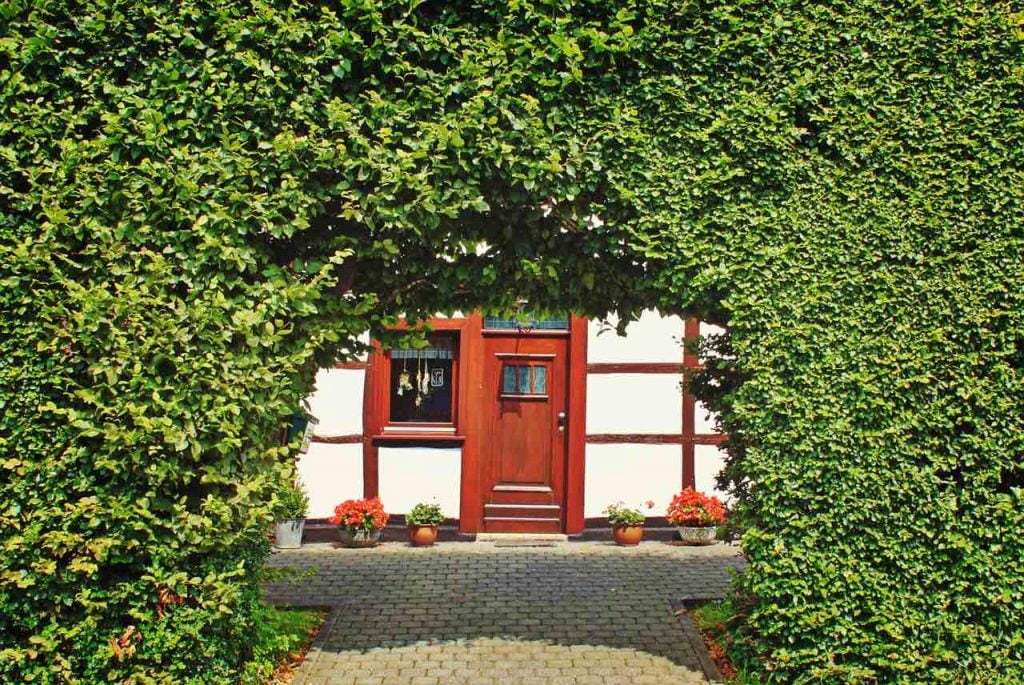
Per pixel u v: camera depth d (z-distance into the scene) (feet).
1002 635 16.75
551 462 30.12
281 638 18.26
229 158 15.75
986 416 16.80
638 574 25.73
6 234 15.55
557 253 17.54
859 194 16.90
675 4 16.66
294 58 15.85
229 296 16.11
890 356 16.78
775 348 16.89
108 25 15.85
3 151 15.47
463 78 16.33
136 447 15.43
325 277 16.17
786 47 16.87
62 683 15.62
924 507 16.78
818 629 16.96
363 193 16.37
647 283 17.11
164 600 15.79
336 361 17.71
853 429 16.87
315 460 29.81
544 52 16.22
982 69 16.92
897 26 16.93
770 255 16.80
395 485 29.89
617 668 18.69
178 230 15.78
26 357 15.53
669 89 16.57
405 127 16.37
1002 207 16.85
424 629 21.07
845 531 16.90
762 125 16.65
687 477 29.91
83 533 15.58
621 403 30.01
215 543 16.06
